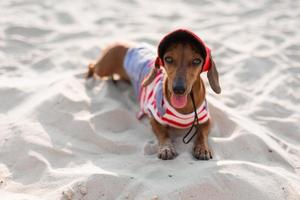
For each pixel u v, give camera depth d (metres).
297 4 1.92
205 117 1.02
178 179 0.87
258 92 1.28
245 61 1.42
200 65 0.95
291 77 1.34
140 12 1.88
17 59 1.43
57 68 1.39
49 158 0.97
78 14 1.82
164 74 1.05
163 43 0.94
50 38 1.59
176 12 1.88
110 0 2.00
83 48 1.51
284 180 0.87
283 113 1.18
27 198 0.81
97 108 1.15
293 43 1.54
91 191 0.85
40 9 1.84
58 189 0.86
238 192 0.85
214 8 1.92
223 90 1.28
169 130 1.07
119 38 1.60
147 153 0.98
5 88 1.20
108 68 1.28
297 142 1.07
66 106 1.12
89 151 1.00
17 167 0.94
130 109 1.17
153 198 0.82
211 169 0.88
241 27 1.71
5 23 1.67
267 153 1.00
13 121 1.07
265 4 1.93
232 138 1.02
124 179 0.87
